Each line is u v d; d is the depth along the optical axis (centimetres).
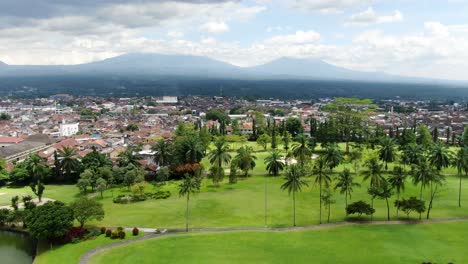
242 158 15638
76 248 8800
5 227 10638
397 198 11838
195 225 10244
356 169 16138
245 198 12731
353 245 8619
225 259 7950
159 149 16250
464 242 8744
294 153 15988
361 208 10200
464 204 11781
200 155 16900
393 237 9056
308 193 13188
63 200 13475
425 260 7812
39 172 15575
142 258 8106
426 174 10812
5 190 15175
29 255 9206
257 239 9056
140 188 13288
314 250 8369
